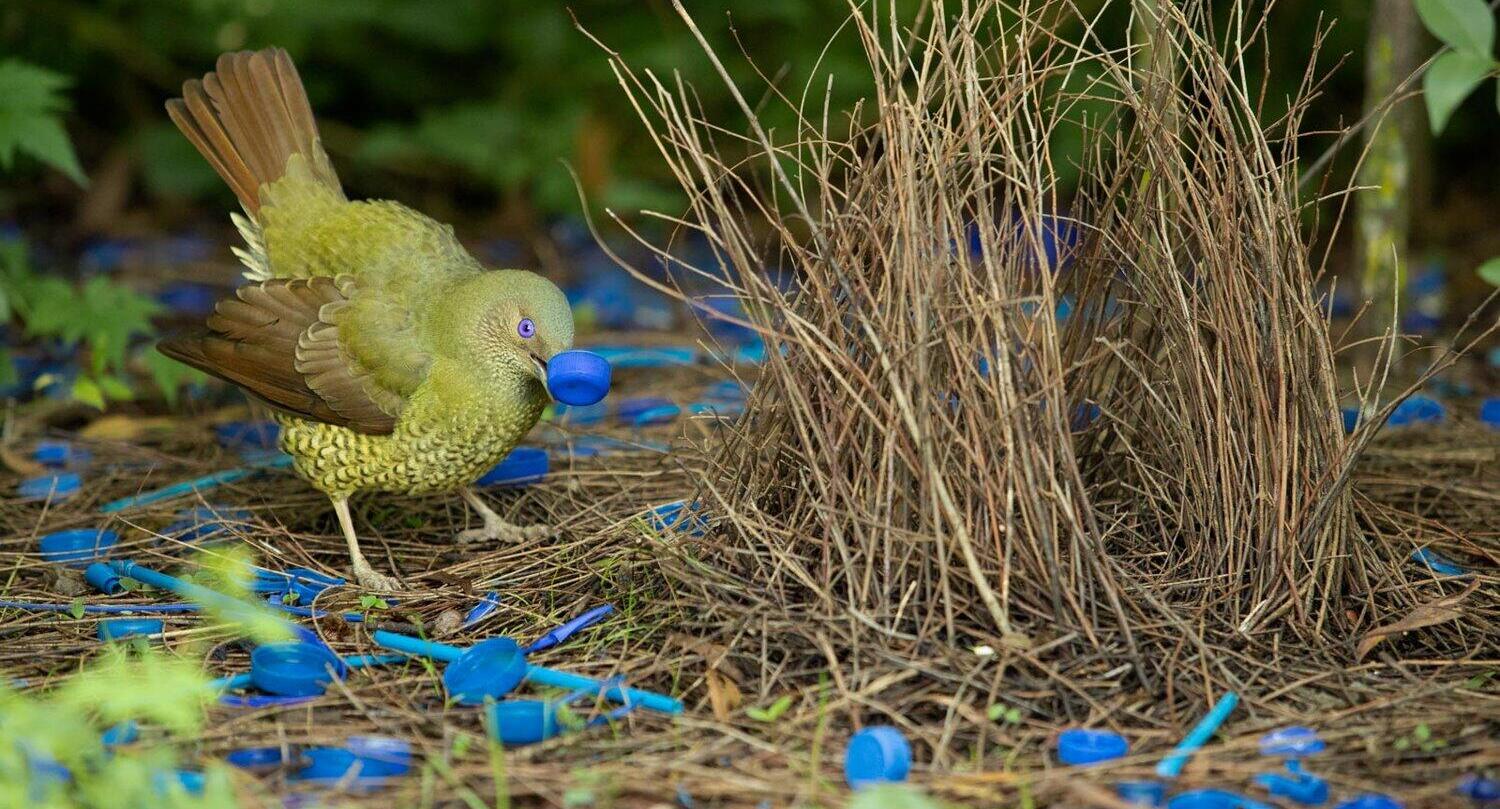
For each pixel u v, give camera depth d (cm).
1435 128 616
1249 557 548
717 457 611
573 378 611
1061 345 587
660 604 564
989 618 513
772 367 556
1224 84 553
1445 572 594
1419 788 442
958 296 514
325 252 696
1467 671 520
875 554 525
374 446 656
